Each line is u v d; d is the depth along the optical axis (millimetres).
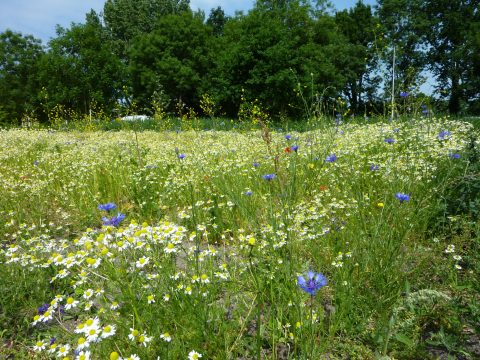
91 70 42031
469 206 3283
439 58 31484
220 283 2488
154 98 16391
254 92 28125
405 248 2932
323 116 7281
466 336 2248
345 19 42906
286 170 4016
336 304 2396
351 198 3873
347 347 2141
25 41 48156
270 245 2746
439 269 2701
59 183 5961
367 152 5977
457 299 2344
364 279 2592
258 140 8289
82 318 2340
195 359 1875
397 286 2451
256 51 28234
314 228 3162
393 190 3695
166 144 9500
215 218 3812
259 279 2480
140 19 61969
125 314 2178
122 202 5164
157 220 4285
